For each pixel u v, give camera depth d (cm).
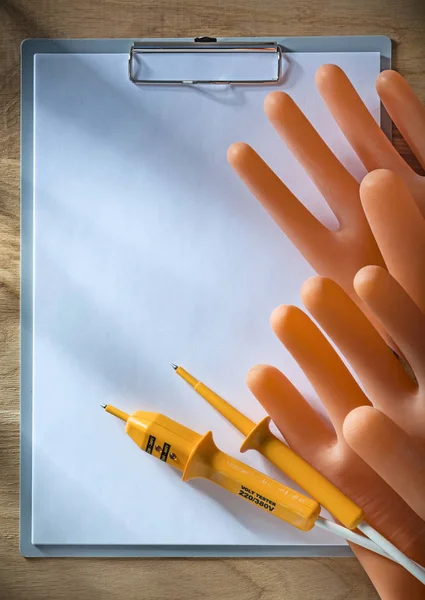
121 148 50
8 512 50
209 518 50
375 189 36
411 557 44
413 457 37
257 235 50
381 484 44
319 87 46
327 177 45
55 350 50
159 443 46
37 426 50
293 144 45
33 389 50
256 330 50
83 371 50
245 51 50
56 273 50
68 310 50
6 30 51
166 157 50
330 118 50
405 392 39
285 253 50
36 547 50
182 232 50
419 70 51
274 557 49
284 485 46
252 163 44
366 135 46
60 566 50
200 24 51
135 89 50
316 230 45
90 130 50
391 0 51
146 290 50
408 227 37
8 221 51
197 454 46
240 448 46
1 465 50
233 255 50
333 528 45
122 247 50
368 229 45
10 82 51
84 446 50
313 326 41
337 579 49
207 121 50
